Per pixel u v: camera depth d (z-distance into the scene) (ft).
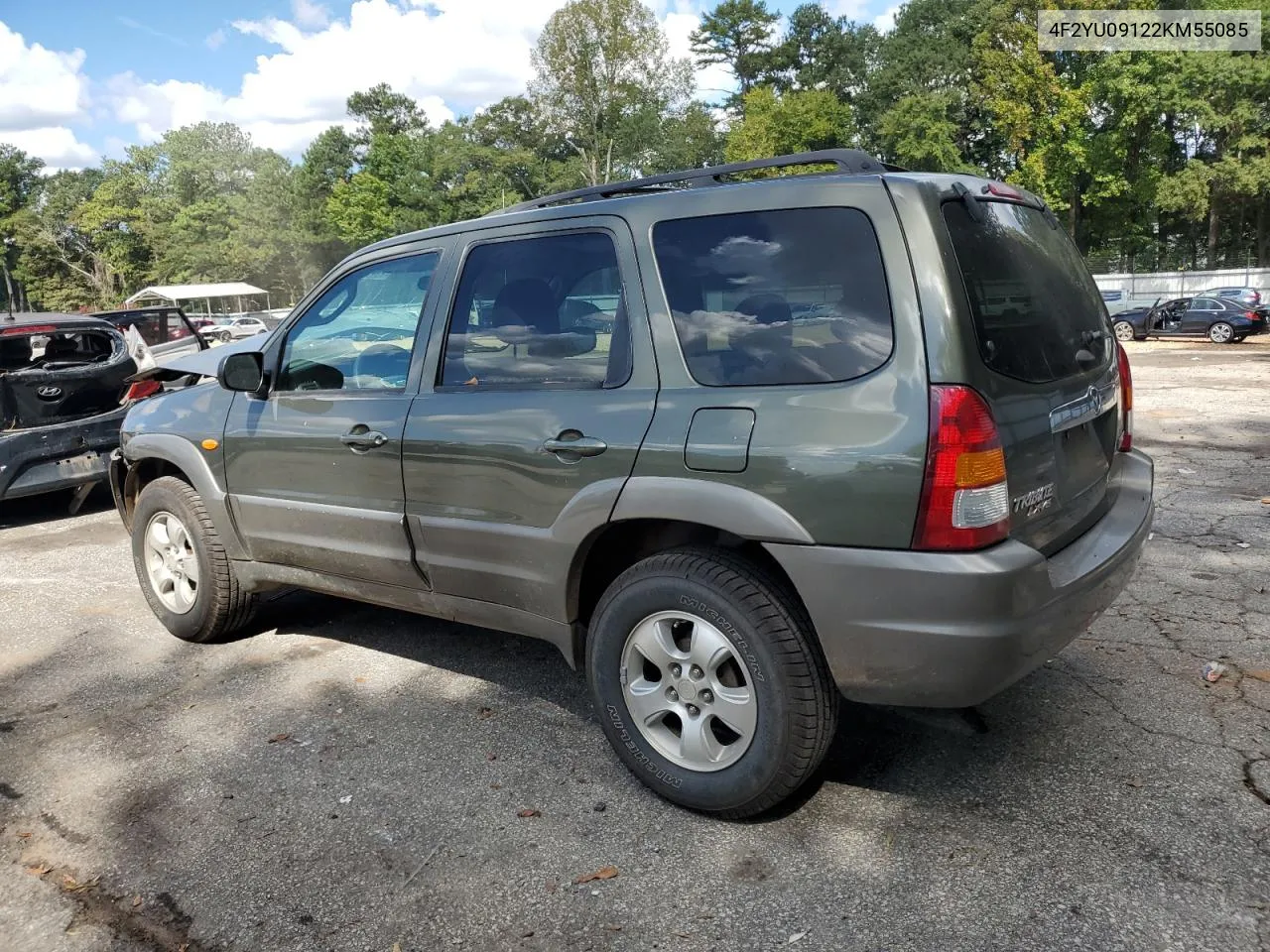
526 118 258.16
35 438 23.13
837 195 8.54
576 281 10.02
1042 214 10.46
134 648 14.87
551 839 9.16
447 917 8.10
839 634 8.20
